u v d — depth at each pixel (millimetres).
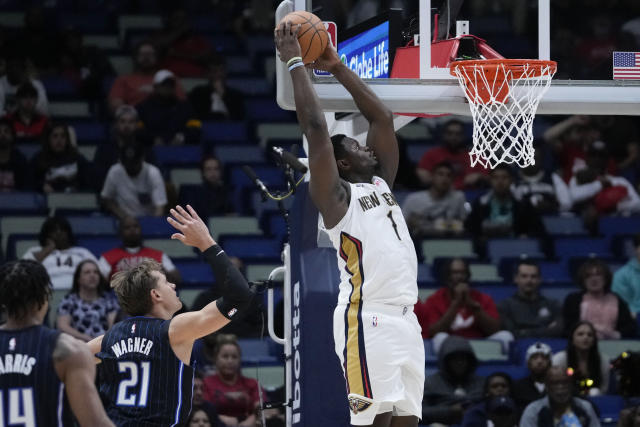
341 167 5914
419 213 13531
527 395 9906
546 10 6793
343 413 6719
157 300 5723
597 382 10406
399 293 5523
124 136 13789
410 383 5578
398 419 5754
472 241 13312
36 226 12734
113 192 13172
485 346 11047
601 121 15891
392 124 6129
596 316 11453
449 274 11320
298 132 16031
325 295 6812
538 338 11133
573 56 16266
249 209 13852
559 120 16781
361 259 5551
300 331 6844
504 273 12703
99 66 16781
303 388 6777
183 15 17188
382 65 7117
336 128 7762
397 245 5602
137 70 16062
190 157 14945
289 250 7328
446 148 14734
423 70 6633
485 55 6785
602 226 14195
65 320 9906
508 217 13602
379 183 5801
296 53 5699
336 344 5691
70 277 11312
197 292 11344
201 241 5480
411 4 17984
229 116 16203
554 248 13477
